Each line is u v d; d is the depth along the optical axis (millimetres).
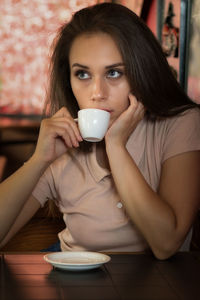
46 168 1503
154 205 1348
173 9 2264
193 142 1482
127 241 1502
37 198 1667
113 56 1432
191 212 1393
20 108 5734
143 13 2979
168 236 1321
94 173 1553
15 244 1910
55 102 1693
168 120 1553
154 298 948
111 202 1521
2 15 5723
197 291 992
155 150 1544
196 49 1983
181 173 1447
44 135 1476
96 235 1518
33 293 973
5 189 1460
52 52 1675
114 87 1458
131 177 1392
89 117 1339
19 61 5711
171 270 1150
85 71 1476
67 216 1606
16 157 4836
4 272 1117
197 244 1734
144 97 1485
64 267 1118
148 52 1480
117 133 1440
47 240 1930
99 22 1447
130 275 1103
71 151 1609
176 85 1583
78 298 945
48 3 5641
